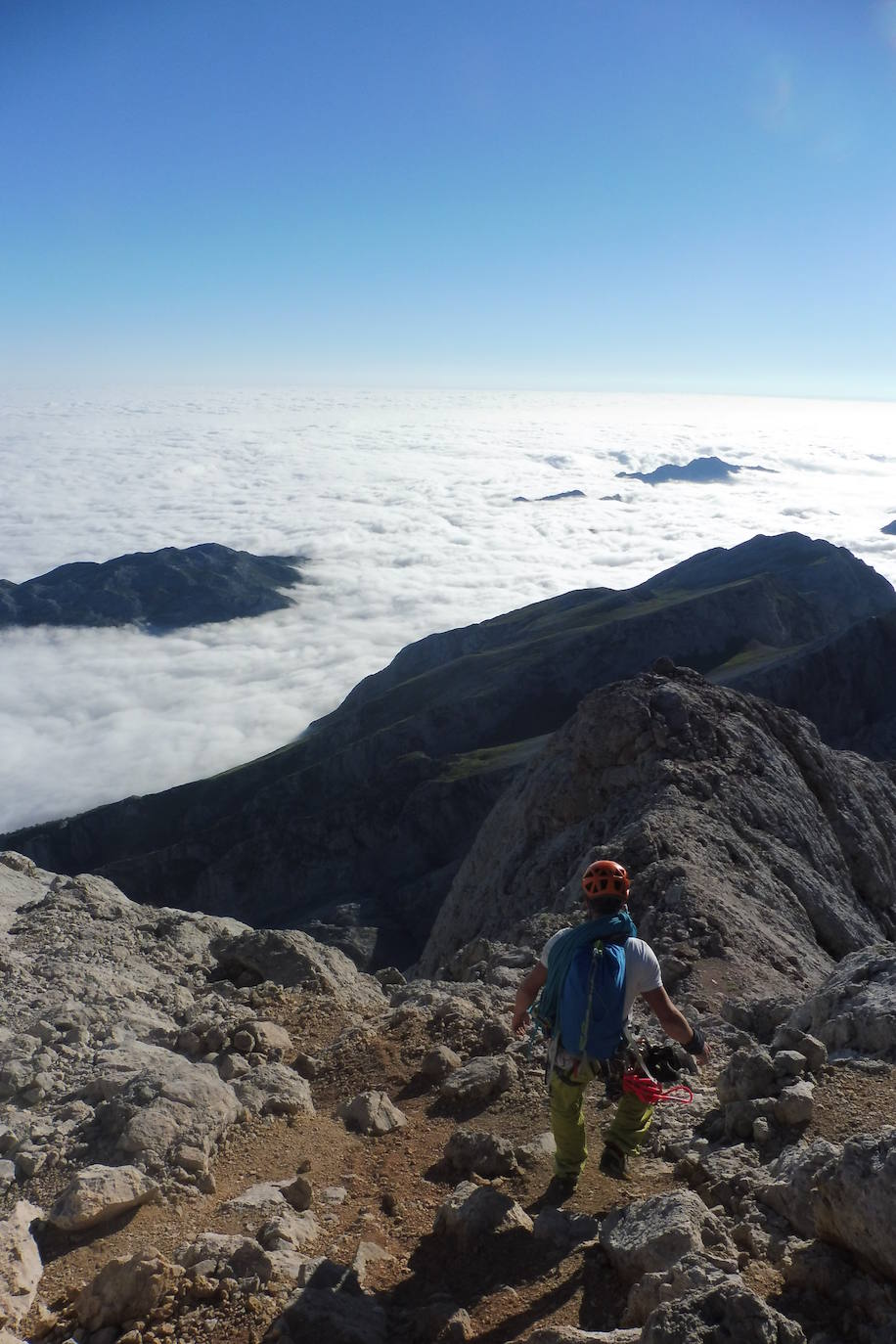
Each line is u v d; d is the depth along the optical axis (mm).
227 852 90750
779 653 102125
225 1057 7109
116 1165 5406
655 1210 4523
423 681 122250
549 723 109062
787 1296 3986
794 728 20703
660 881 12273
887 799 23312
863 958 7070
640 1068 4781
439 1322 4137
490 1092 6461
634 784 18125
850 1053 6082
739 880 13961
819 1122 5387
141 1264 4254
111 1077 6402
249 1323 4086
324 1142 6020
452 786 85438
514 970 9602
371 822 85875
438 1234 4863
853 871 19281
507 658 120312
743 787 17344
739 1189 4867
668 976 9781
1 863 12664
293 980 9336
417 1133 6113
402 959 59656
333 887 85875
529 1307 4254
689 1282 3818
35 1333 4148
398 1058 7156
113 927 10766
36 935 10219
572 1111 5129
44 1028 7516
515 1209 4883
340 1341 3986
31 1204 5074
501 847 21031
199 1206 5172
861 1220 3920
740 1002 7816
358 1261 4578
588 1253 4547
